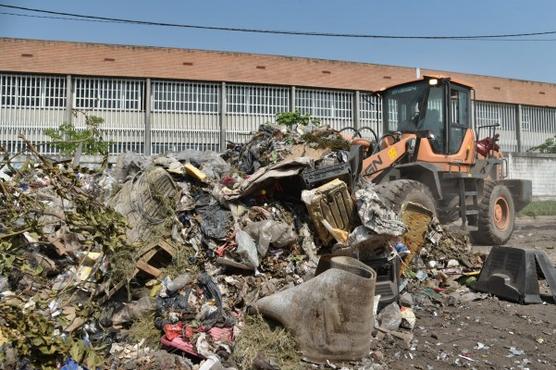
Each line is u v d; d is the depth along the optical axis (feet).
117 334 13.07
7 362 9.98
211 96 70.44
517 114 87.61
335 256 15.80
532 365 13.62
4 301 10.96
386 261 17.11
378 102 32.53
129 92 67.46
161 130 68.08
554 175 75.41
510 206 33.63
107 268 13.48
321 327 12.98
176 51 69.15
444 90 29.27
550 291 19.60
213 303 14.07
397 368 13.07
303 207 18.47
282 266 16.35
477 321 16.97
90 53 65.98
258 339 12.93
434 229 23.57
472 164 31.27
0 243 11.70
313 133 22.09
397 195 22.98
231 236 16.12
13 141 63.10
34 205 13.82
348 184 18.89
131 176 19.70
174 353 12.62
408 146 27.58
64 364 10.32
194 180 18.29
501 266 20.30
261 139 22.45
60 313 11.70
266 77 72.54
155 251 15.11
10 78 63.62
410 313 16.67
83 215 12.69
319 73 75.15
